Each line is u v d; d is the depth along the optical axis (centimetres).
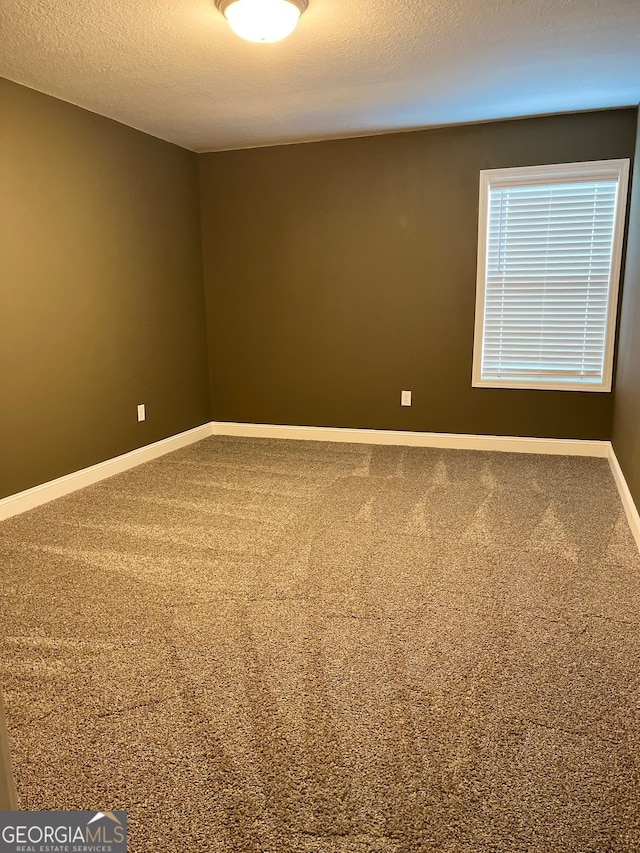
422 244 460
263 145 479
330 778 154
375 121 416
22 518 336
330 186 473
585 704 181
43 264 353
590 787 150
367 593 249
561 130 415
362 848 134
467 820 141
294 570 271
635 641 213
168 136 447
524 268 442
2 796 75
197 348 516
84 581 262
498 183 435
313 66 308
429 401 482
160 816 143
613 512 337
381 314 480
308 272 491
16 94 328
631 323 368
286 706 181
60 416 373
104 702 183
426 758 160
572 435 455
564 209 425
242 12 237
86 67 305
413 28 266
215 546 297
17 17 249
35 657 206
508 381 459
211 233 511
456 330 465
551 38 279
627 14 255
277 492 378
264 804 146
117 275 414
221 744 166
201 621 229
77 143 372
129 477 412
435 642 214
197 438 518
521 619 228
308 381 510
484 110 396
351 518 333
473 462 439
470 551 288
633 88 354
